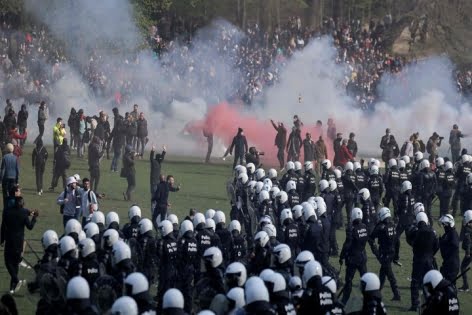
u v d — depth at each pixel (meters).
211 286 21.42
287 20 95.00
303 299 19.41
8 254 27.23
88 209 33.22
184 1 93.69
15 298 27.08
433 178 41.81
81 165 53.12
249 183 35.53
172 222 27.73
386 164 51.34
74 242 22.48
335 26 88.50
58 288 20.52
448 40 93.75
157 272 25.16
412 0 98.50
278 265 22.58
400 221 36.81
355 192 40.94
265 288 17.66
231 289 19.03
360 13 100.69
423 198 41.81
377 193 41.06
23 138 49.97
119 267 20.80
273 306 18.20
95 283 20.58
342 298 28.44
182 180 51.16
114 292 20.56
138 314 18.11
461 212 44.56
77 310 17.81
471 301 29.97
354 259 28.12
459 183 44.97
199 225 26.67
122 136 52.03
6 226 27.27
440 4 96.50
